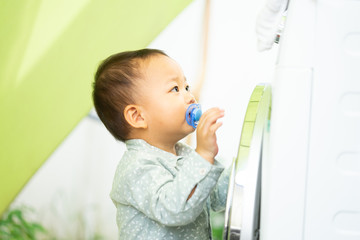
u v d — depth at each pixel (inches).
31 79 70.1
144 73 40.3
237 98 101.5
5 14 66.9
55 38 69.0
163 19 71.6
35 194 109.3
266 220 27.8
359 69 26.8
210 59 103.3
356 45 26.8
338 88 26.9
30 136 72.3
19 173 73.5
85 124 110.3
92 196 110.9
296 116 27.3
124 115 40.8
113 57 43.6
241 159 28.8
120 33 70.3
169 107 39.5
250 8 101.6
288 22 27.6
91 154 110.7
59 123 72.2
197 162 32.5
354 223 27.1
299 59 27.3
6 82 69.6
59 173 110.3
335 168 27.1
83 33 69.4
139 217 38.1
